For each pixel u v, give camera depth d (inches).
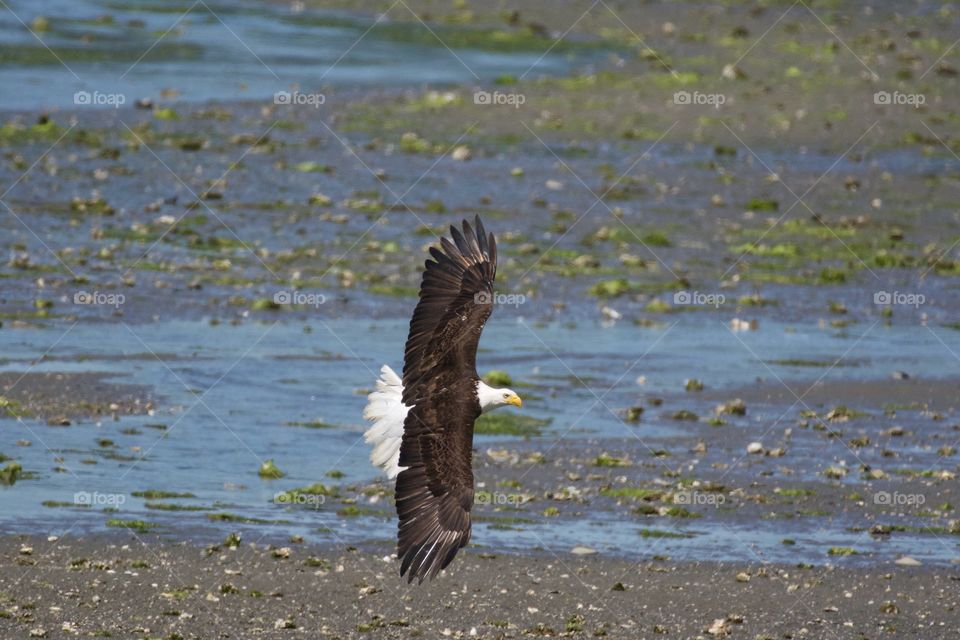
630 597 479.2
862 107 1393.9
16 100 1246.9
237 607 454.0
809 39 1696.6
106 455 576.4
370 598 467.5
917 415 687.7
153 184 1033.5
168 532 508.4
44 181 1015.0
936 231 1050.1
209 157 1117.7
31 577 463.5
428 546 326.3
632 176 1145.4
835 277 927.7
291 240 932.6
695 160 1203.9
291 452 594.2
